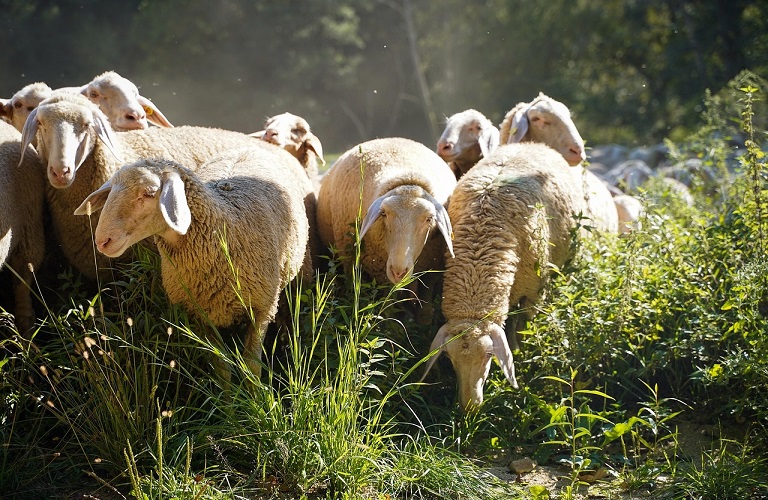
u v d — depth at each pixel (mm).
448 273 7227
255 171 6961
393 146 8227
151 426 5918
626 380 7020
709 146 10383
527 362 7016
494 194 7508
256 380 5938
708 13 30219
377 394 6617
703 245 7816
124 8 29844
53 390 5969
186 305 6289
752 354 6574
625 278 7301
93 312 6070
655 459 6469
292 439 5703
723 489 5793
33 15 27969
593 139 33375
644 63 33969
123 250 5719
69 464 5938
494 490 5816
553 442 6230
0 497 5586
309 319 6625
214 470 5766
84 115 6801
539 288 7621
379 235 7383
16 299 6902
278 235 6559
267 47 31906
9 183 6703
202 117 31625
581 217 7770
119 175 5754
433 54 36281
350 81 33312
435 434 6613
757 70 28391
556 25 35031
